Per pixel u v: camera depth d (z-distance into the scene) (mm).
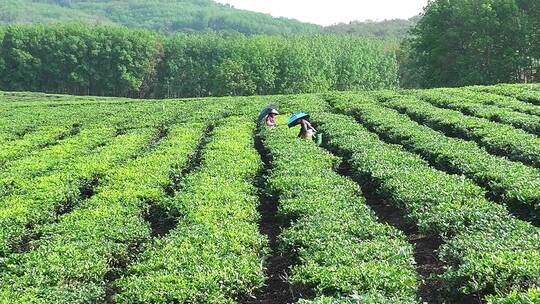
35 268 11273
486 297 8852
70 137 30016
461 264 10633
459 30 68250
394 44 130125
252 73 99438
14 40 113000
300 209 14062
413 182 15516
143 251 13375
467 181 15578
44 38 114625
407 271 10070
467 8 67625
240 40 120938
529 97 33719
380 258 10750
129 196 16297
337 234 12109
